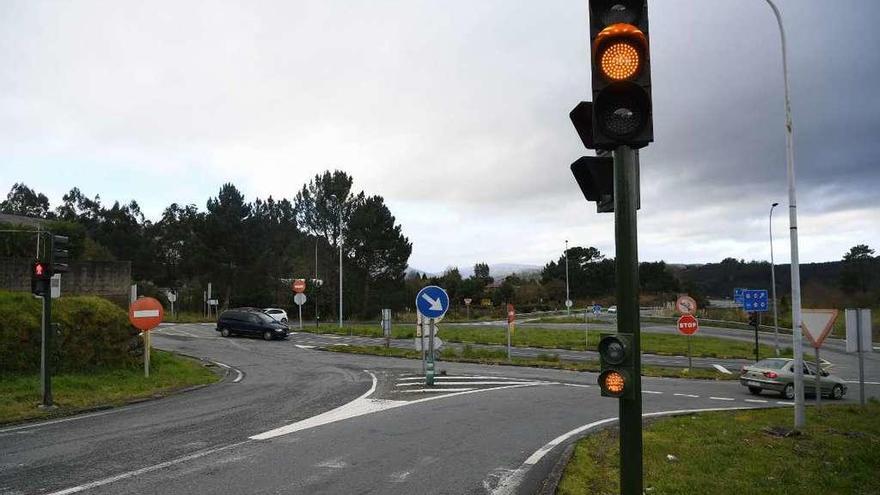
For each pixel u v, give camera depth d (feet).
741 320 220.64
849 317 53.57
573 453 28.12
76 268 97.19
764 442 33.58
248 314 124.67
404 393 50.72
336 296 212.23
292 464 25.14
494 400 47.83
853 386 81.97
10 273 79.92
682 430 36.17
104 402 42.24
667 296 317.01
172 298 185.47
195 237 213.66
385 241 211.82
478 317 254.68
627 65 14.47
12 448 27.66
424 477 23.72
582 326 193.16
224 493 20.83
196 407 41.39
